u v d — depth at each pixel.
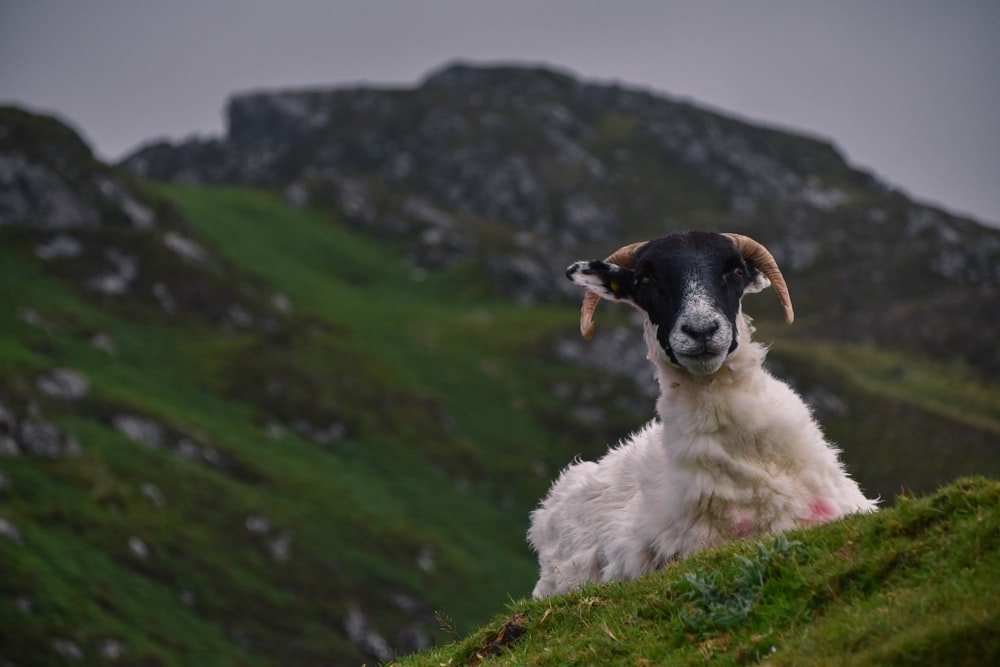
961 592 7.52
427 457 138.12
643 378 170.88
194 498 105.75
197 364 144.00
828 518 10.63
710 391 10.97
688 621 8.74
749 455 10.80
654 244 11.76
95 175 175.88
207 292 162.62
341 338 168.62
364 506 119.31
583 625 9.67
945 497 8.72
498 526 127.31
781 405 10.98
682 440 10.82
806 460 10.84
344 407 143.75
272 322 163.00
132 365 137.12
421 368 165.88
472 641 10.41
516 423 154.38
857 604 8.03
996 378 180.50
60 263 156.62
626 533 11.50
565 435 153.62
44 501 93.31
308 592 98.50
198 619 87.31
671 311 11.20
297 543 105.56
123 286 157.25
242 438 127.62
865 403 161.75
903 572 8.22
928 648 7.13
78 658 74.00
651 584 9.72
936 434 154.50
